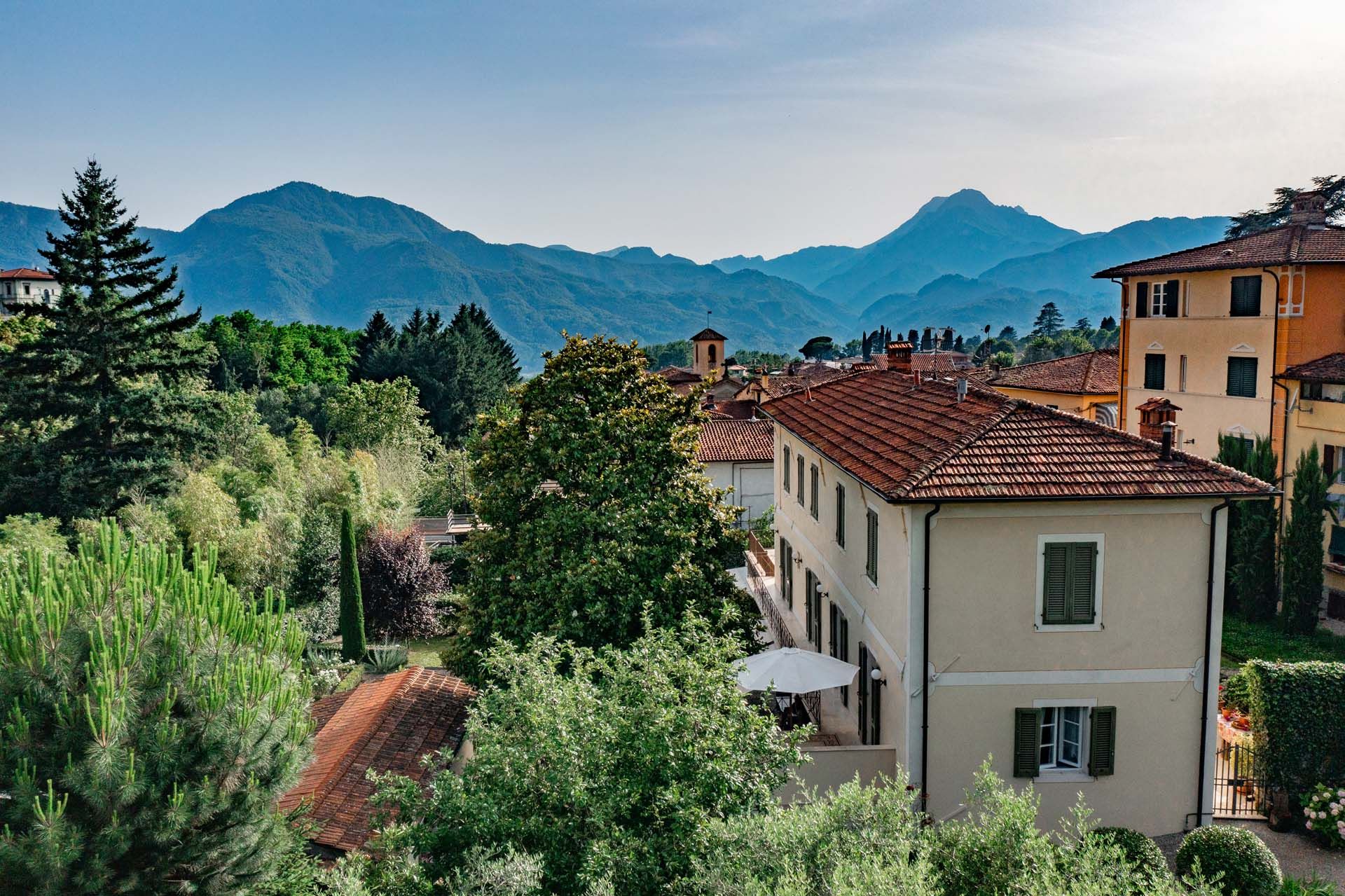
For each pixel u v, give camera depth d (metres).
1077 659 16.88
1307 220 39.31
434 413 79.12
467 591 24.09
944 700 16.91
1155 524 16.64
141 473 43.38
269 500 38.03
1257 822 18.19
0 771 10.09
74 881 9.93
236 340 88.88
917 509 16.48
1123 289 45.50
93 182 45.09
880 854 9.73
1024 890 9.51
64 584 11.41
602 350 24.48
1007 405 18.72
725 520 23.98
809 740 21.23
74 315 44.81
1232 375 38.28
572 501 22.44
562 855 11.09
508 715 12.31
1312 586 31.27
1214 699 17.03
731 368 112.06
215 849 11.07
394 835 11.59
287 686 12.42
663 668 12.93
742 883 9.55
